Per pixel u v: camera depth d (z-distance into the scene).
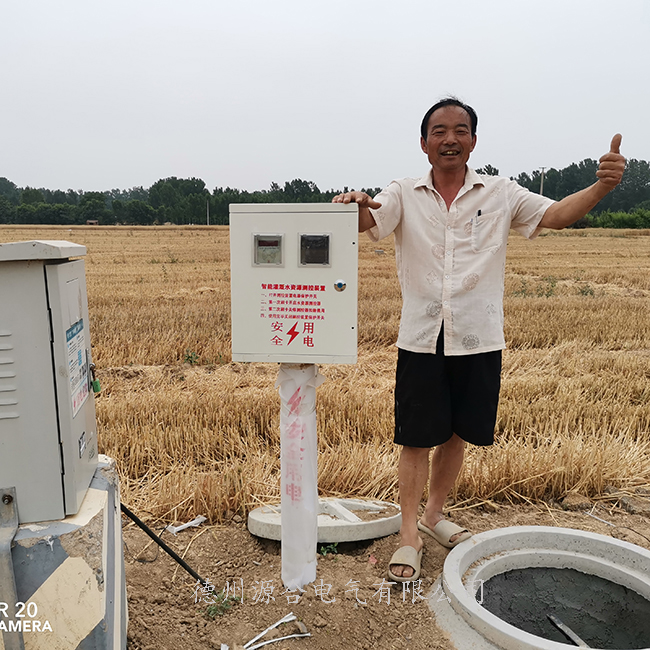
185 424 5.36
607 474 4.20
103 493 2.14
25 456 1.89
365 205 2.56
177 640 2.56
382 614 2.71
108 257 29.22
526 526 3.25
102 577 1.93
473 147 2.86
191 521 3.58
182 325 10.36
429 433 2.87
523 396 6.52
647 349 9.55
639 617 2.85
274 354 2.54
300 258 2.45
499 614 3.08
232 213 2.46
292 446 2.58
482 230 2.79
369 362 8.36
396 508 3.60
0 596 1.82
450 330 2.78
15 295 1.82
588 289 16.42
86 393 2.17
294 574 2.66
